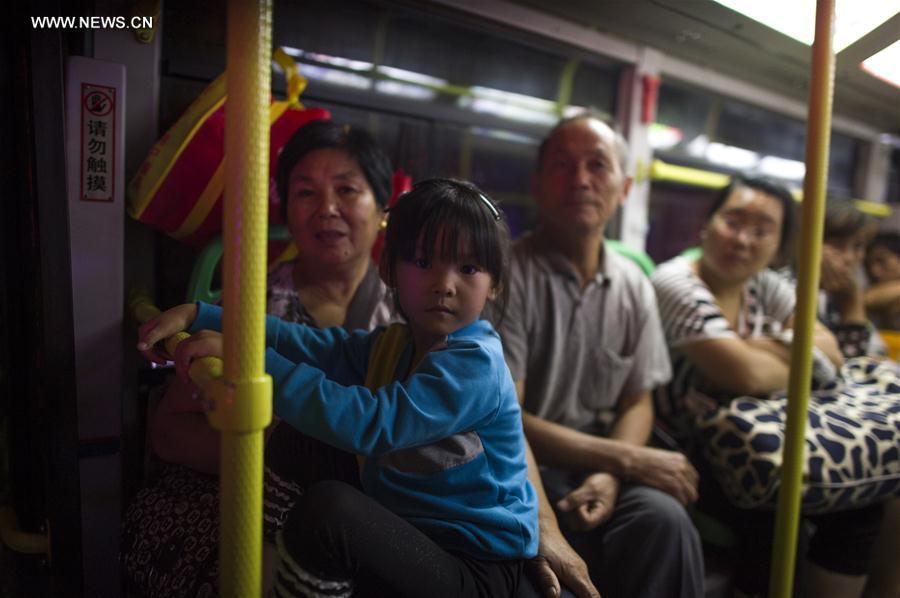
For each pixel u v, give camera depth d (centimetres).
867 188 252
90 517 98
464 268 73
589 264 128
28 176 96
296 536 61
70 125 93
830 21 70
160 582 80
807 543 138
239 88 45
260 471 49
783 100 203
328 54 131
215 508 85
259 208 46
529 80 159
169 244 120
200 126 99
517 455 79
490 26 144
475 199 74
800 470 79
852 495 117
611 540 108
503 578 72
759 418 122
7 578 102
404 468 71
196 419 93
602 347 128
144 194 100
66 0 99
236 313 47
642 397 133
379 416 65
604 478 112
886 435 121
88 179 95
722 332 130
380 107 139
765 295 155
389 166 109
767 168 214
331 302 111
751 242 136
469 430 74
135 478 112
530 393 126
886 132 244
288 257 117
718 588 127
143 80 107
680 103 187
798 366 77
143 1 104
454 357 71
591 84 169
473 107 152
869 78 132
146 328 73
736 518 129
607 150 120
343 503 62
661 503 106
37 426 101
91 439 98
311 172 102
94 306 97
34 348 99
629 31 147
